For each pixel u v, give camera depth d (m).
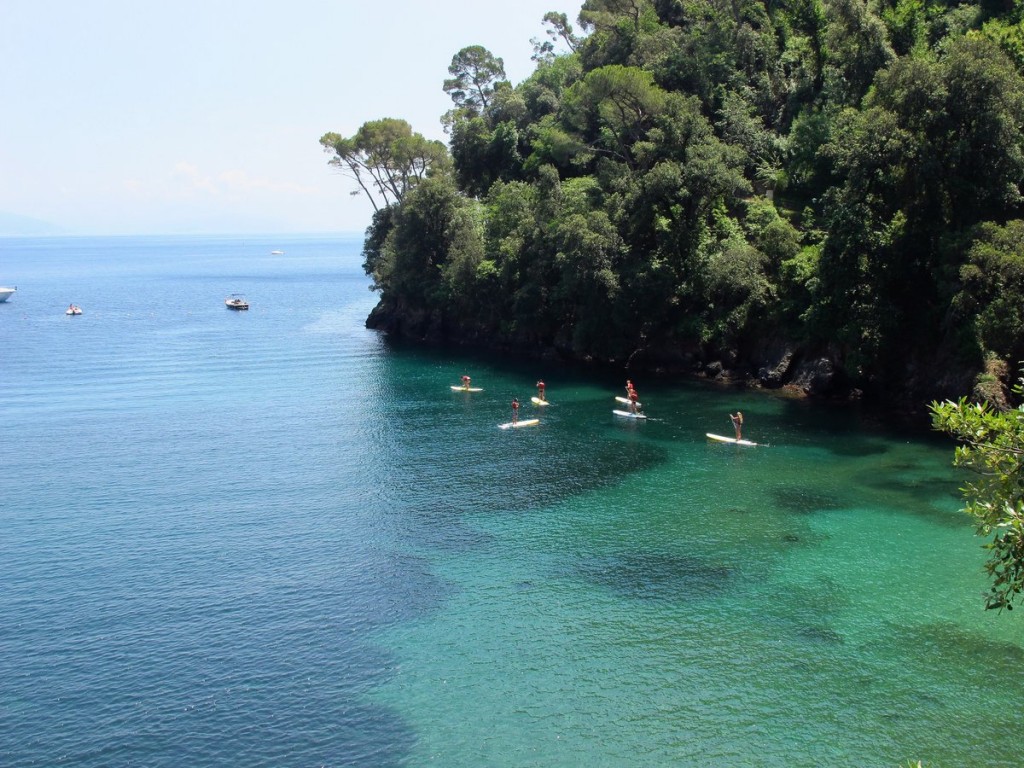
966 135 67.94
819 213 89.94
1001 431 17.66
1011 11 87.25
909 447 60.97
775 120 108.25
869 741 27.47
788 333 82.25
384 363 103.19
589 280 91.12
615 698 30.14
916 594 37.72
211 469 58.56
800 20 103.25
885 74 71.25
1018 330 59.66
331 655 33.38
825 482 53.69
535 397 81.38
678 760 26.73
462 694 30.55
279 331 134.75
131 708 30.00
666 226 91.94
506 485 54.56
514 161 135.25
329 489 54.06
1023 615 35.53
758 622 35.47
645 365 93.50
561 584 39.53
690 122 89.12
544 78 152.25
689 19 126.81
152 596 38.62
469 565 41.88
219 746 27.88
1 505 50.94
